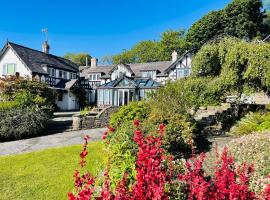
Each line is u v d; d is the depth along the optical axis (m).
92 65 56.34
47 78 36.12
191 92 15.52
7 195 7.02
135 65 51.00
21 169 8.99
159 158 3.44
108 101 40.16
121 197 3.18
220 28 43.41
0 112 16.19
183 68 39.72
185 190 4.32
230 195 3.27
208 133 14.03
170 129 9.53
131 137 8.18
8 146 13.98
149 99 13.79
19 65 33.75
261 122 13.79
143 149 3.34
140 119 11.66
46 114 18.25
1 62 34.53
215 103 20.34
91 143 13.01
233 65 14.88
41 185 7.62
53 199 6.81
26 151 12.68
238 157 8.21
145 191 3.09
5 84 21.44
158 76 44.12
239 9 42.41
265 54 14.09
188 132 10.32
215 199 3.36
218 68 16.73
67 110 37.62
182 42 64.00
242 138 10.23
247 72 14.12
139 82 38.62
